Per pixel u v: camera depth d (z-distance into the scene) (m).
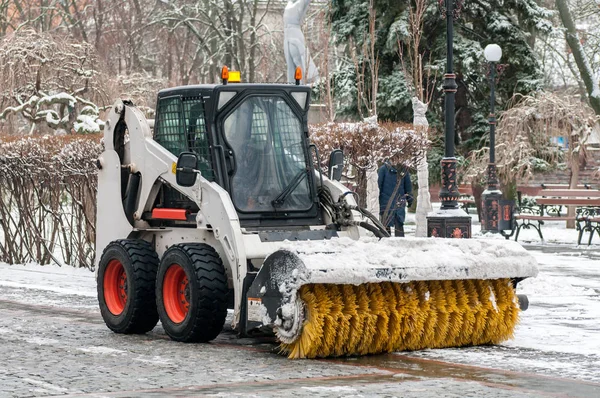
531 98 44.25
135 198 16.20
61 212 26.08
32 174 26.19
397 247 13.41
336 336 12.95
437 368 12.28
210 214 14.38
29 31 34.75
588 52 64.12
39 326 16.11
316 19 57.41
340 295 13.04
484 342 14.41
